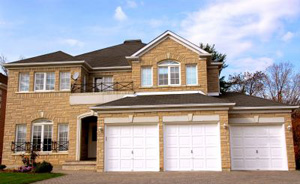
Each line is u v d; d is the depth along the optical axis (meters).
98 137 17.95
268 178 13.77
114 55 28.11
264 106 18.72
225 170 16.92
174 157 17.52
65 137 22.41
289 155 18.23
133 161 17.77
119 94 21.98
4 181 12.73
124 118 18.03
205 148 17.44
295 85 44.41
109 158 17.91
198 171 16.84
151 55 22.39
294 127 27.88
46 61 23.30
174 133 17.77
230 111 18.95
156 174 15.66
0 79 29.59
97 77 25.16
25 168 16.89
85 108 22.25
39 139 22.59
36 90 23.31
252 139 18.78
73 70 23.20
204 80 21.66
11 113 23.05
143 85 22.14
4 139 22.70
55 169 19.25
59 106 22.69
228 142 17.14
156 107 17.81
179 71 22.11
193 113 17.67
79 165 19.14
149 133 17.98
